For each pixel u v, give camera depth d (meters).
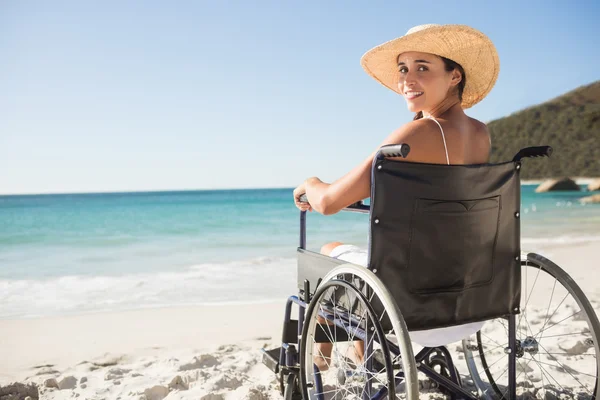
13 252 14.41
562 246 11.59
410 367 1.67
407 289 1.99
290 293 7.36
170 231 20.72
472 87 2.51
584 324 4.43
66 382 3.41
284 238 17.55
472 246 2.10
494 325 4.48
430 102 2.26
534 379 3.19
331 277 2.12
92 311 6.36
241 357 3.93
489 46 2.25
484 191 2.09
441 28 2.10
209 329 5.16
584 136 80.25
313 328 2.28
